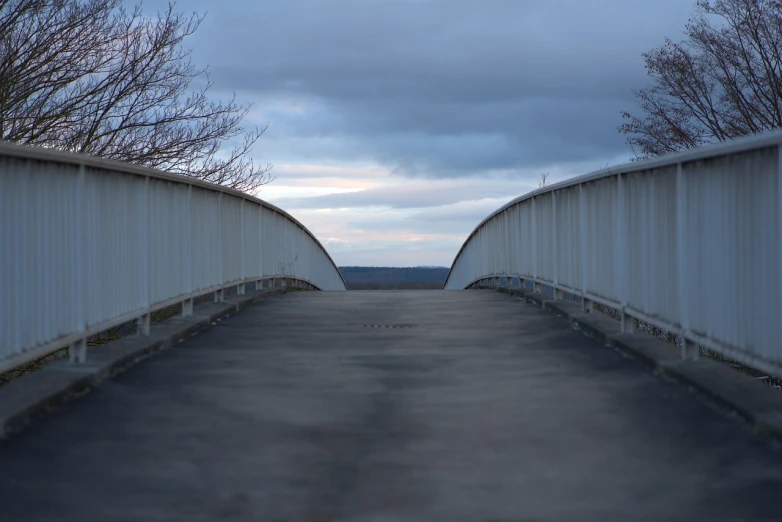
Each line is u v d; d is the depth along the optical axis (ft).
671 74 79.66
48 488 13.97
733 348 19.15
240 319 36.22
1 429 16.67
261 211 49.11
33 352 19.07
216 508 13.05
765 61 76.23
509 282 52.19
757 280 17.92
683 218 22.12
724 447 15.97
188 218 33.06
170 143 59.00
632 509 12.89
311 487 14.01
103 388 21.30
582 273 33.35
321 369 24.02
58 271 20.71
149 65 57.06
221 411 19.04
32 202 19.24
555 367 24.11
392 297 49.26
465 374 23.22
